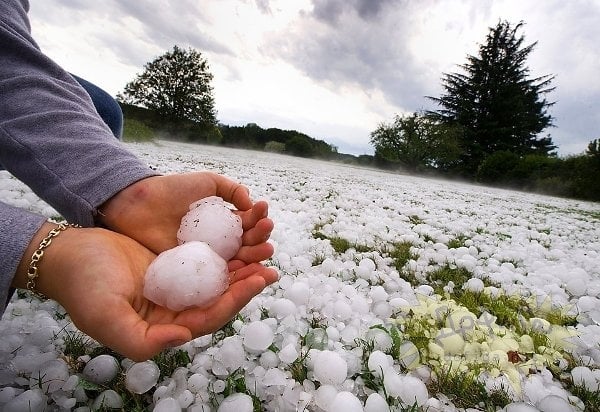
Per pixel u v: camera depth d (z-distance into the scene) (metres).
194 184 0.35
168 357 0.33
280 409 0.28
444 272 0.63
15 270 0.22
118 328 0.20
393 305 0.46
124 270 0.23
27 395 0.25
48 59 0.34
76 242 0.23
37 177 0.30
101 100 0.59
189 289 0.24
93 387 0.28
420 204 1.65
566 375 0.37
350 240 0.79
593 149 4.70
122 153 0.32
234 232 0.33
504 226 1.30
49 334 0.33
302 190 1.55
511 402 0.32
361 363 0.35
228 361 0.31
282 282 0.49
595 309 0.53
